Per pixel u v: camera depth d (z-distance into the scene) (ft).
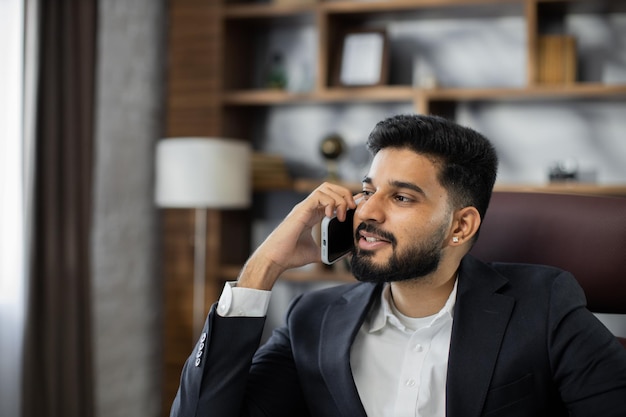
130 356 11.48
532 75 10.36
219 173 10.21
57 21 9.47
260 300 4.50
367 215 4.23
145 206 11.77
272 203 12.21
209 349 4.38
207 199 10.20
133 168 11.51
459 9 10.87
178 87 11.51
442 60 11.47
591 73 10.84
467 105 11.37
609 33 10.80
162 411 11.62
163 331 12.18
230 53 11.59
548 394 4.20
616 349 4.07
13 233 9.29
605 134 10.86
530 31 10.32
